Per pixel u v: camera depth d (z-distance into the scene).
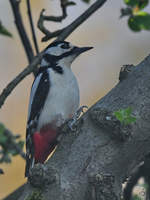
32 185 6.43
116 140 6.79
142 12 7.52
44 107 10.30
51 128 10.21
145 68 7.34
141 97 7.02
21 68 15.88
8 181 15.01
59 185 6.42
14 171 15.03
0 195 14.91
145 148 6.93
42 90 10.39
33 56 10.37
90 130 6.90
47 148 10.16
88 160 6.70
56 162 6.71
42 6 15.93
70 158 6.72
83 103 15.63
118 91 7.20
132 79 7.26
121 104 7.00
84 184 6.50
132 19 7.46
